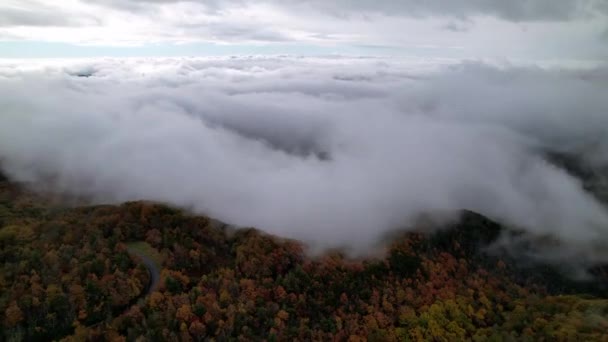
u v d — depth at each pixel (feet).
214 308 302.86
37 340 265.95
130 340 268.82
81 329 269.03
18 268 307.99
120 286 313.12
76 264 324.60
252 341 290.35
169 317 288.71
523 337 302.04
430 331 337.31
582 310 337.72
